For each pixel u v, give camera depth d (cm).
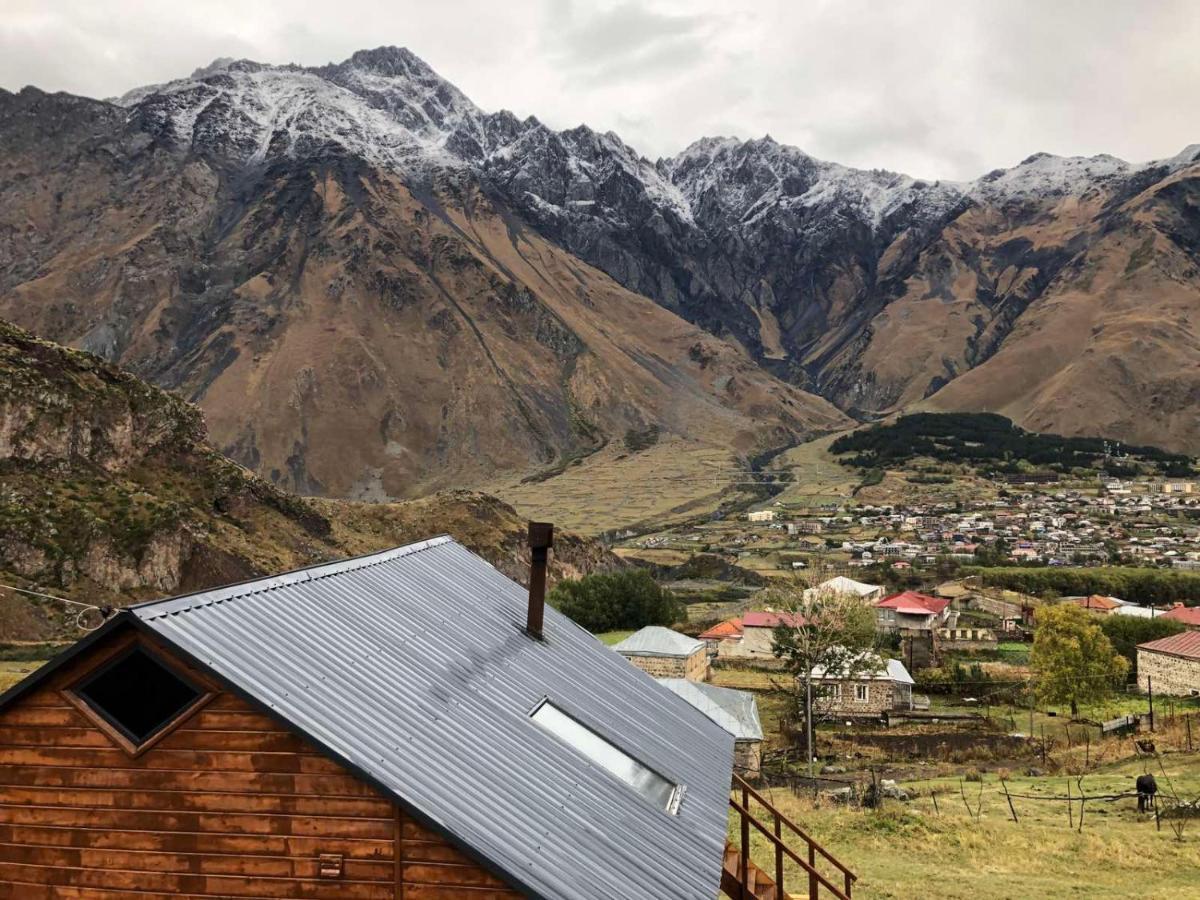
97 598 10906
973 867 2873
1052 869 2845
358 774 1185
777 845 1881
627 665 2234
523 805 1299
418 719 1367
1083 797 3897
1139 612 12738
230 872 1223
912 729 6906
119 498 12325
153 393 14475
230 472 14550
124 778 1261
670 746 1853
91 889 1257
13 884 1277
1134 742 5431
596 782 1480
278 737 1226
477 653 1733
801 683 6988
